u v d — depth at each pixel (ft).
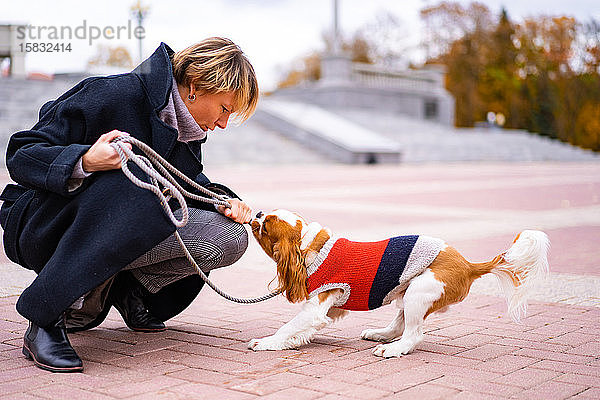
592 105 203.62
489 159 120.47
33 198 9.98
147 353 10.42
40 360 9.45
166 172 10.03
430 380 9.02
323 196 41.98
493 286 16.47
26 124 75.51
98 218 9.18
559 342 11.26
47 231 9.52
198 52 10.09
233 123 10.87
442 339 11.45
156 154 9.68
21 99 78.43
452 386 8.75
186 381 8.92
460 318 13.14
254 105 10.60
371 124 115.96
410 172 77.30
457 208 35.68
